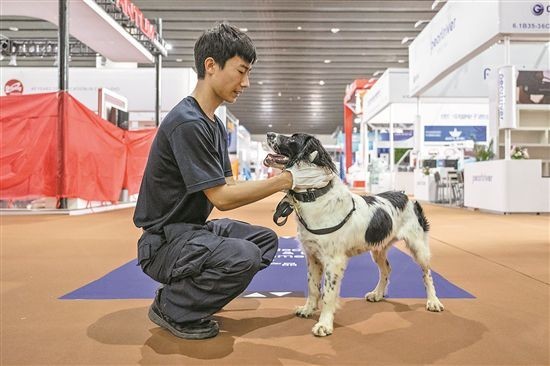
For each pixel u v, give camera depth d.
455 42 10.37
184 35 20.97
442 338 2.26
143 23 12.00
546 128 12.78
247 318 2.59
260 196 2.22
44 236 5.97
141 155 12.61
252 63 2.27
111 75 15.23
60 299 2.96
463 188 11.95
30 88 14.87
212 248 2.12
